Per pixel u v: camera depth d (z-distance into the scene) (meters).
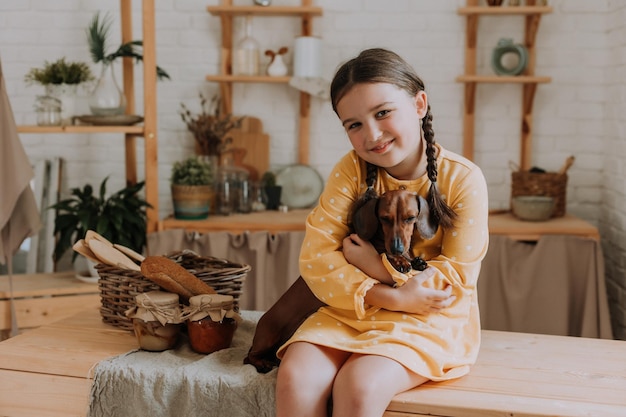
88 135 3.56
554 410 1.45
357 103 1.56
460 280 1.64
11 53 3.52
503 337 1.96
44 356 1.74
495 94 3.44
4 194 2.72
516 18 3.38
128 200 2.97
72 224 2.93
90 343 1.84
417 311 1.60
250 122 3.52
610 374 1.67
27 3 3.49
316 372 1.49
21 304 2.76
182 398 1.61
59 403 1.72
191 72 3.52
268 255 3.00
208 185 3.12
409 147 1.60
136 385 1.64
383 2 3.42
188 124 3.38
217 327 1.76
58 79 2.96
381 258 1.63
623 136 3.07
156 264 1.80
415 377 1.53
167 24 3.50
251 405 1.57
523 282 2.89
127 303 1.93
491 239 2.91
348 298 1.60
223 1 3.36
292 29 3.47
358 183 1.71
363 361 1.48
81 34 3.50
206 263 2.05
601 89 3.37
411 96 1.61
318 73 3.33
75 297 2.81
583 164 3.42
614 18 3.21
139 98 3.54
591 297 2.84
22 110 3.55
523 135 3.41
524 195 3.18
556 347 1.87
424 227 1.60
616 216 3.16
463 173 1.66
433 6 3.40
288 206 3.44
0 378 1.76
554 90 3.40
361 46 3.45
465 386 1.58
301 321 1.76
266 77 3.32
